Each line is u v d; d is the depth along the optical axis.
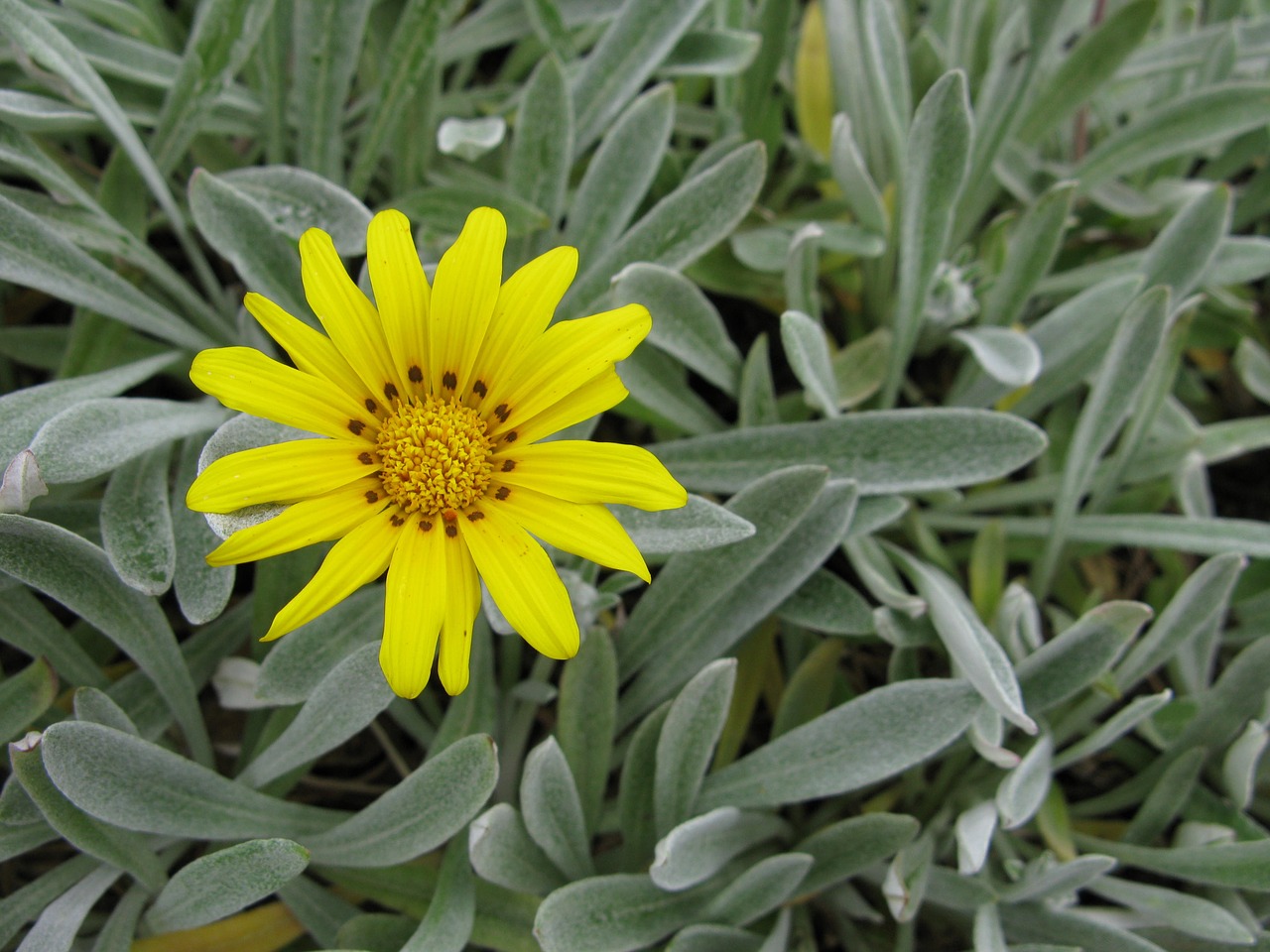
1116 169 0.28
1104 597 0.27
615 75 0.25
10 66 0.25
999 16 0.27
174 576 0.19
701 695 0.20
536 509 0.17
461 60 0.29
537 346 0.18
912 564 0.23
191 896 0.19
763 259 0.25
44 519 0.21
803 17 0.31
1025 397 0.27
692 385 0.28
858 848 0.21
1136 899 0.22
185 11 0.28
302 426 0.17
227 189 0.21
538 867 0.21
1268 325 0.30
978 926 0.20
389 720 0.25
